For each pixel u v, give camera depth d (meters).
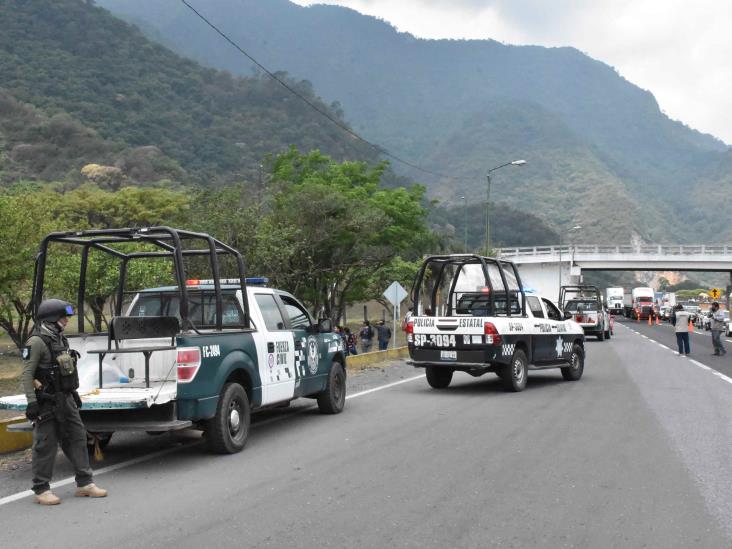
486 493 6.75
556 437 9.56
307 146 177.25
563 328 16.50
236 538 5.50
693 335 42.47
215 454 8.65
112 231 8.14
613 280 199.75
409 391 14.87
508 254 80.38
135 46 196.88
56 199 47.88
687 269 74.94
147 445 9.39
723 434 9.81
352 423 10.80
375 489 6.91
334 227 28.20
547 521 5.91
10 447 9.09
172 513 6.20
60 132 125.19
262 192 36.22
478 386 15.83
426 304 25.75
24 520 6.05
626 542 5.41
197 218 26.17
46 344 6.68
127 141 144.00
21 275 17.75
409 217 33.47
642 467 7.83
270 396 9.64
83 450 6.83
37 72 163.50
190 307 9.81
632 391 14.73
